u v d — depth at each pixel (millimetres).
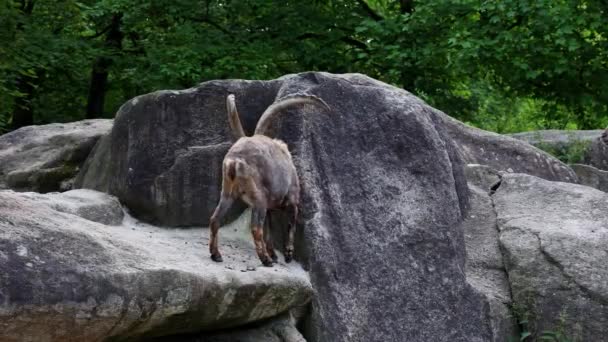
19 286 3549
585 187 7199
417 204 6293
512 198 7211
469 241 6844
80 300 3762
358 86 6523
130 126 6270
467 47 10961
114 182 6297
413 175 6398
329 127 6172
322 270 5621
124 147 6277
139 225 6094
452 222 6402
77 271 3814
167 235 5871
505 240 6672
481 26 11633
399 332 5766
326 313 5535
